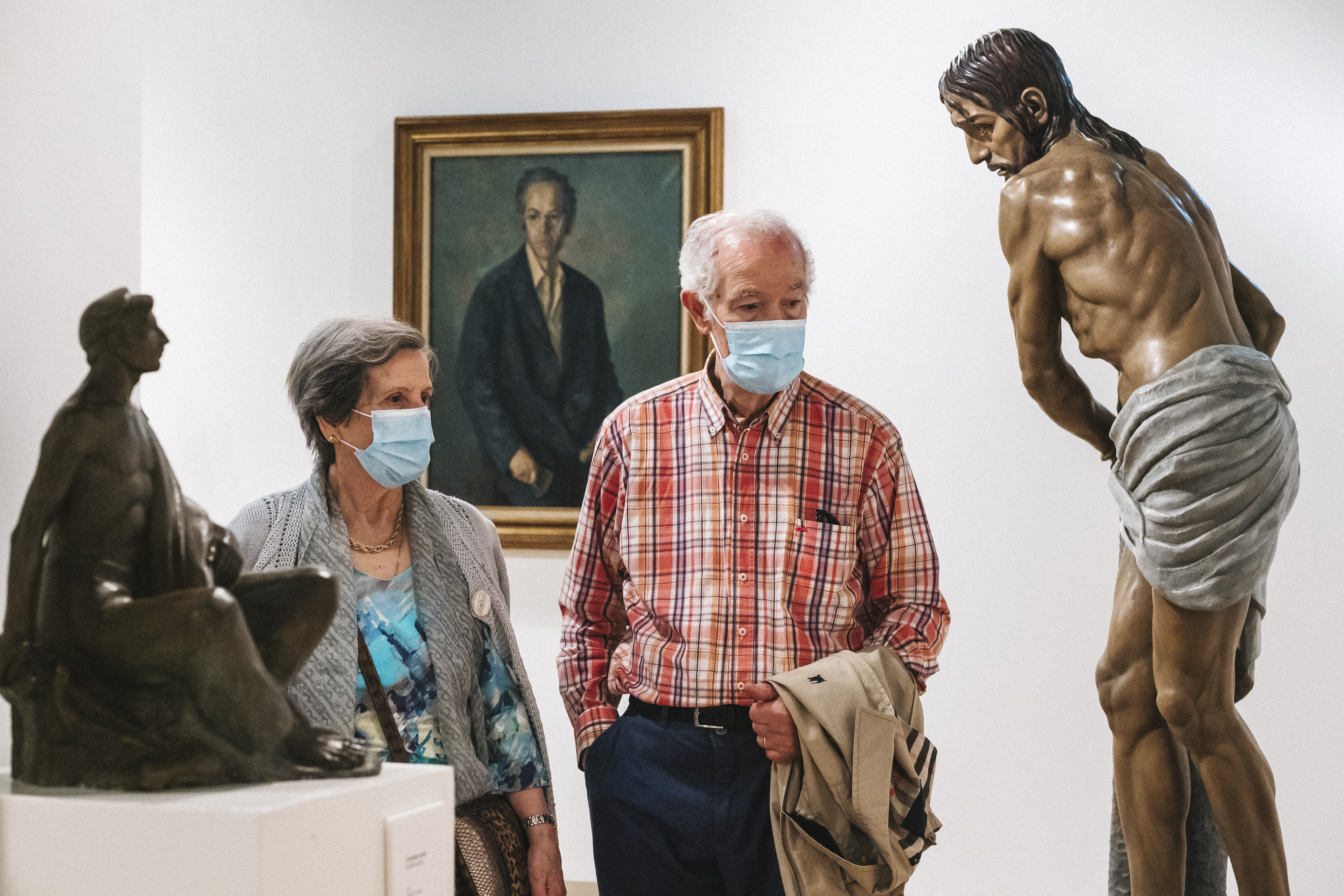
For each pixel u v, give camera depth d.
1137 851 2.66
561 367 4.41
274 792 1.23
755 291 2.12
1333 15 4.06
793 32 4.33
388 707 2.00
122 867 1.17
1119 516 4.09
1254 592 2.57
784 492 2.23
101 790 1.23
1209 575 2.39
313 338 2.09
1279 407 2.47
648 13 4.41
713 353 2.35
